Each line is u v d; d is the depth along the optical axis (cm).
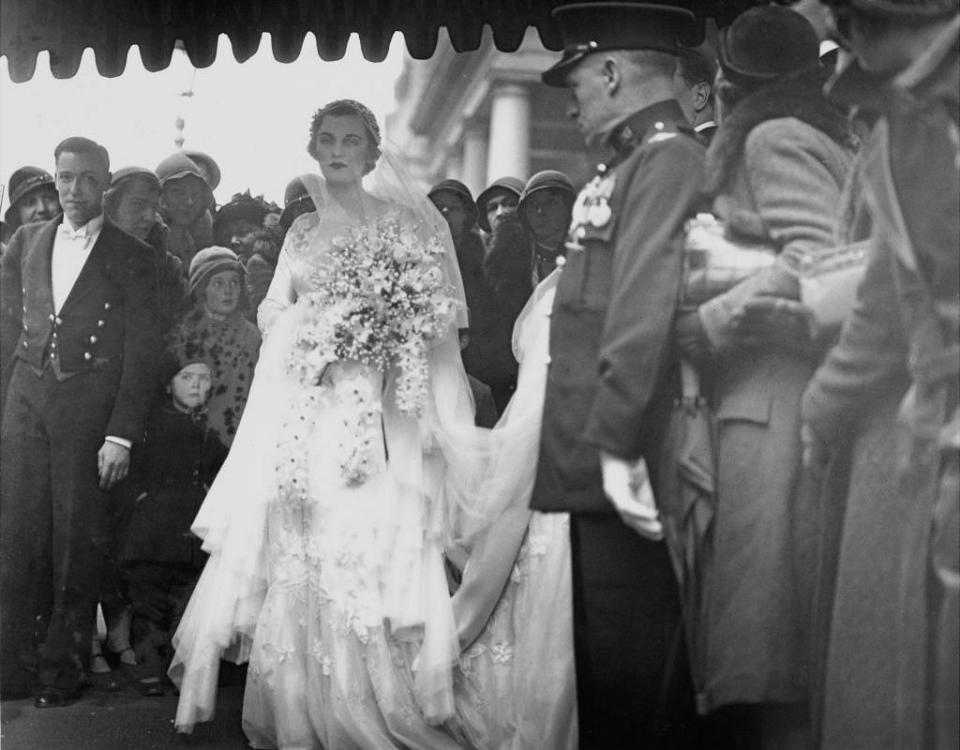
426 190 509
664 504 342
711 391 342
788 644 330
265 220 538
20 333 503
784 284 324
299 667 432
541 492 355
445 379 453
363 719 425
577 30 364
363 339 445
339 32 522
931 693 304
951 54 308
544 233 485
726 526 335
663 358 338
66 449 496
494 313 486
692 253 340
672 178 346
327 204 464
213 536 450
